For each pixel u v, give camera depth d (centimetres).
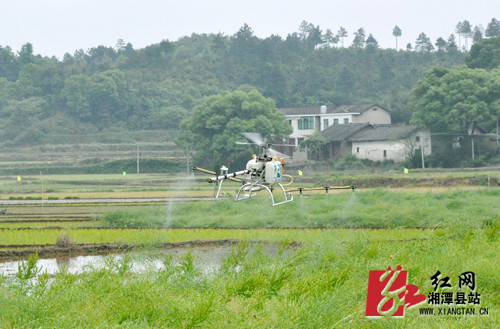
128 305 2344
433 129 14788
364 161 15588
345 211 6316
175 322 2225
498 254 3362
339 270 2967
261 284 2745
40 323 2239
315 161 16375
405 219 5916
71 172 17688
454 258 3275
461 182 10362
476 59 19238
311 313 2261
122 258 3691
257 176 3888
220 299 2480
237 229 5800
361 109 19350
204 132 16275
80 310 2377
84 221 6506
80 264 3994
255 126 15462
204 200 8619
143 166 17612
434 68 15750
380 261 3244
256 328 2156
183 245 4778
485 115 14512
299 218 6153
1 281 2778
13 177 15850
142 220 6147
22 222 6394
